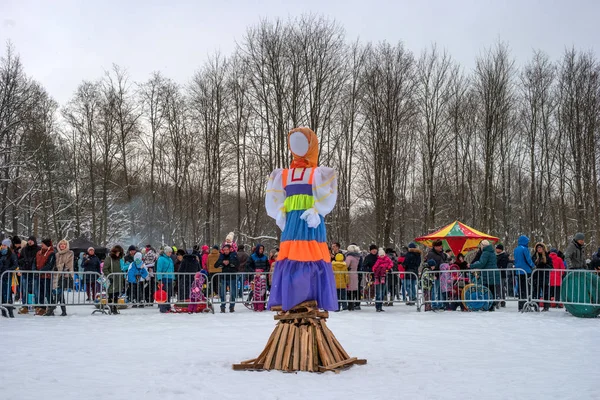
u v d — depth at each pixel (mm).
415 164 45531
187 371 7441
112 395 6039
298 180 8031
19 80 38281
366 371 7480
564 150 41500
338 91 36594
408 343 10422
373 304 19344
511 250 47344
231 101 39250
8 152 38250
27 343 10406
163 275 17703
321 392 6211
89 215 47000
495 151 42250
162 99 41531
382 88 37750
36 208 42719
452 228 24641
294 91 35500
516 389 6410
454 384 6680
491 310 17531
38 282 16203
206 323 14195
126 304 17156
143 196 48188
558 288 16875
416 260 19422
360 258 19547
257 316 16281
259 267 18672
